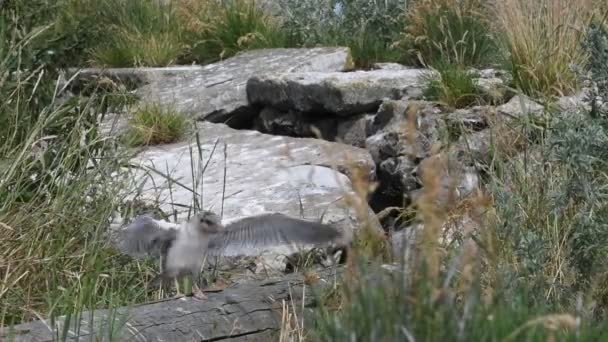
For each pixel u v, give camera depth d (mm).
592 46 12242
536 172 12062
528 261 10023
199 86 19953
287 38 22891
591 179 11664
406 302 6828
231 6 23641
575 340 7297
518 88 15641
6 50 12766
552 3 16859
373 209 15406
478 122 14852
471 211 10445
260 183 14625
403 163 14797
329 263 11758
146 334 8914
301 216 12016
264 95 18906
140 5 24109
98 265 10648
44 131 12445
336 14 22656
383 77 17406
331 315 8094
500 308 7340
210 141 17094
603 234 10633
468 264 7426
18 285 10383
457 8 19859
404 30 20984
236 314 9258
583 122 11602
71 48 13477
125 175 12250
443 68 17141
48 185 11570
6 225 10430
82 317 9055
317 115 18016
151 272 11203
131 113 17125
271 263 11680
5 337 8695
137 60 22141
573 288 10461
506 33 17500
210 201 13836
